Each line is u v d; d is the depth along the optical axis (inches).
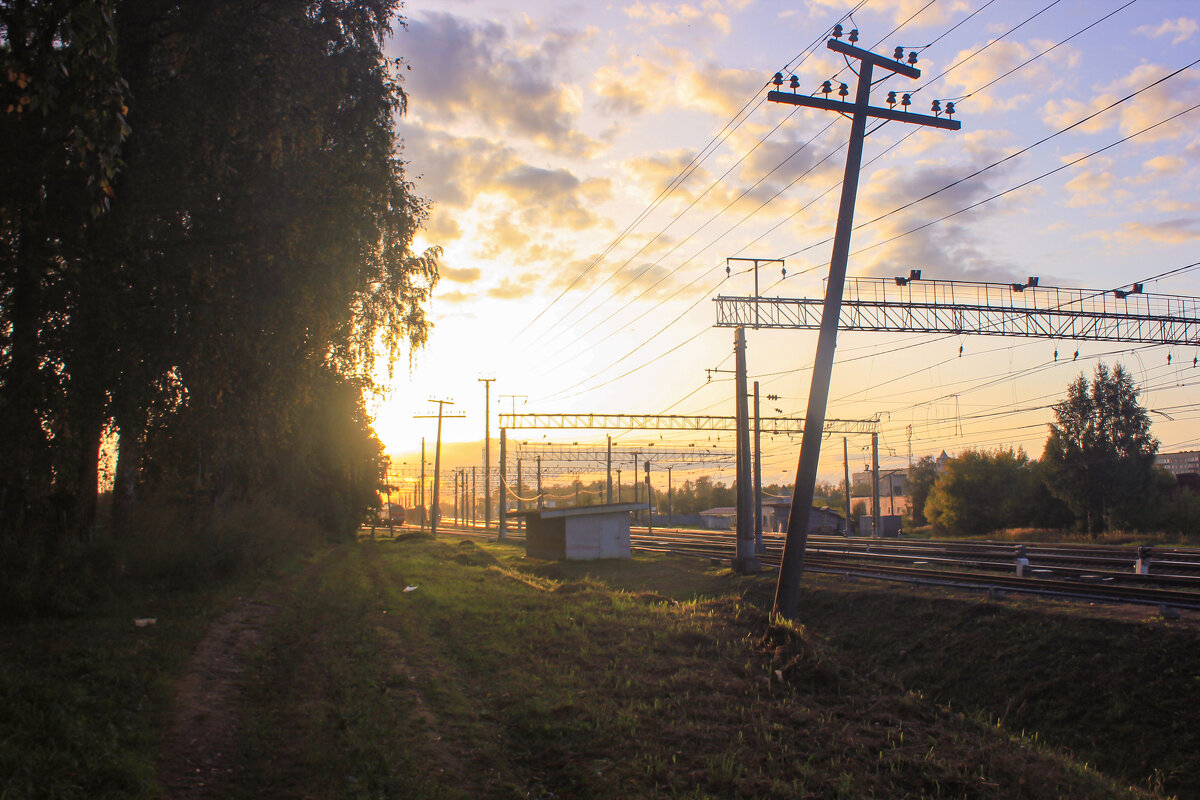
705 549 1633.9
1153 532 1913.1
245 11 589.9
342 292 687.1
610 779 277.3
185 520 846.5
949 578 830.5
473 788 278.2
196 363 581.9
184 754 294.4
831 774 280.7
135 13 560.1
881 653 714.2
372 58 713.0
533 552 1641.2
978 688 598.2
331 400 1022.4
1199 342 1261.1
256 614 634.8
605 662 471.5
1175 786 426.3
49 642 428.5
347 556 1445.6
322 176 657.0
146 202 553.9
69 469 547.5
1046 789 279.9
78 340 526.6
